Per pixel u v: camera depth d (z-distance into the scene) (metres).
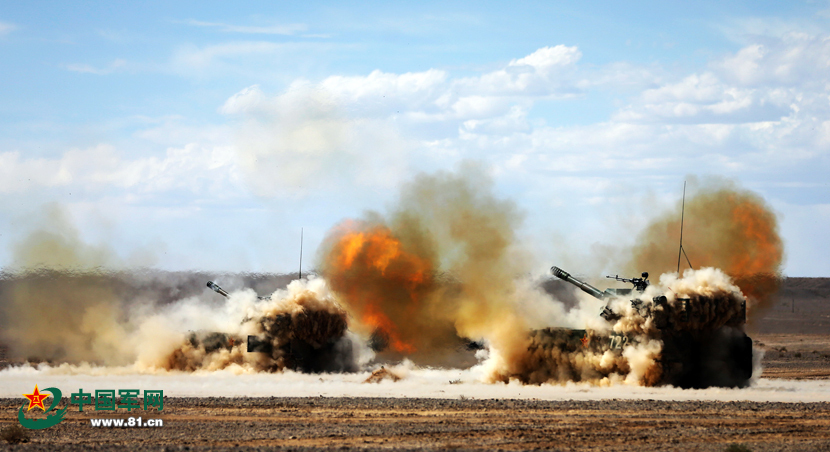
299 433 59.06
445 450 53.34
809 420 64.25
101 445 55.16
